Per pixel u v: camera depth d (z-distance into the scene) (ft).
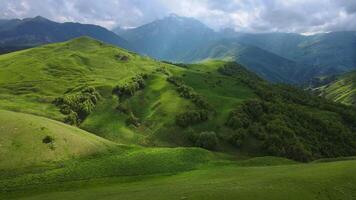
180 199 156.56
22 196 210.59
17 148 259.80
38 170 246.47
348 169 217.36
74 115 528.22
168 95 645.92
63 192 211.00
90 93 597.11
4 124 279.49
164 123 548.72
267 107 639.76
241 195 162.91
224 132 537.65
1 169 237.04
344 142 622.95
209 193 164.76
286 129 554.46
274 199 161.58
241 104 620.49
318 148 563.07
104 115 558.97
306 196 169.68
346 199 173.58
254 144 515.50
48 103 568.82
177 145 505.25
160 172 278.46
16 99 571.28
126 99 622.54
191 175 261.24
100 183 243.60
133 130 534.37
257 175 226.99
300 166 253.44
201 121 560.20
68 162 266.98
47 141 278.87
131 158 296.10
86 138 317.22
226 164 317.01
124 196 174.50
